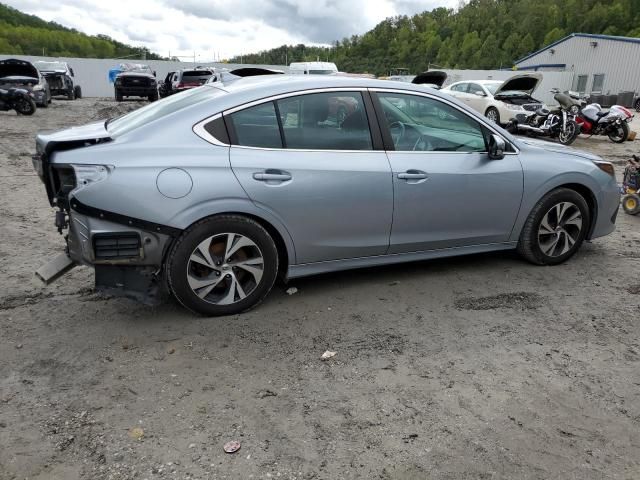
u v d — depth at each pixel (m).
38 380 2.93
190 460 2.36
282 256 3.87
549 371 3.13
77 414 2.65
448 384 2.97
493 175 4.28
